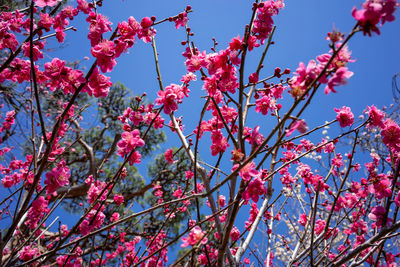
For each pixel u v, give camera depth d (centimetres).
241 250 240
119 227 543
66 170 207
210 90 192
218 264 182
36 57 226
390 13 110
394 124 211
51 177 200
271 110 231
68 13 218
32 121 213
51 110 573
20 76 232
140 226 673
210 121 262
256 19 211
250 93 254
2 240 174
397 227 177
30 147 513
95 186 290
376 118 204
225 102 257
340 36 123
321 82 123
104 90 187
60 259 290
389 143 211
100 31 189
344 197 325
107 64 184
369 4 110
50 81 196
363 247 182
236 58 185
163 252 383
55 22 220
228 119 252
